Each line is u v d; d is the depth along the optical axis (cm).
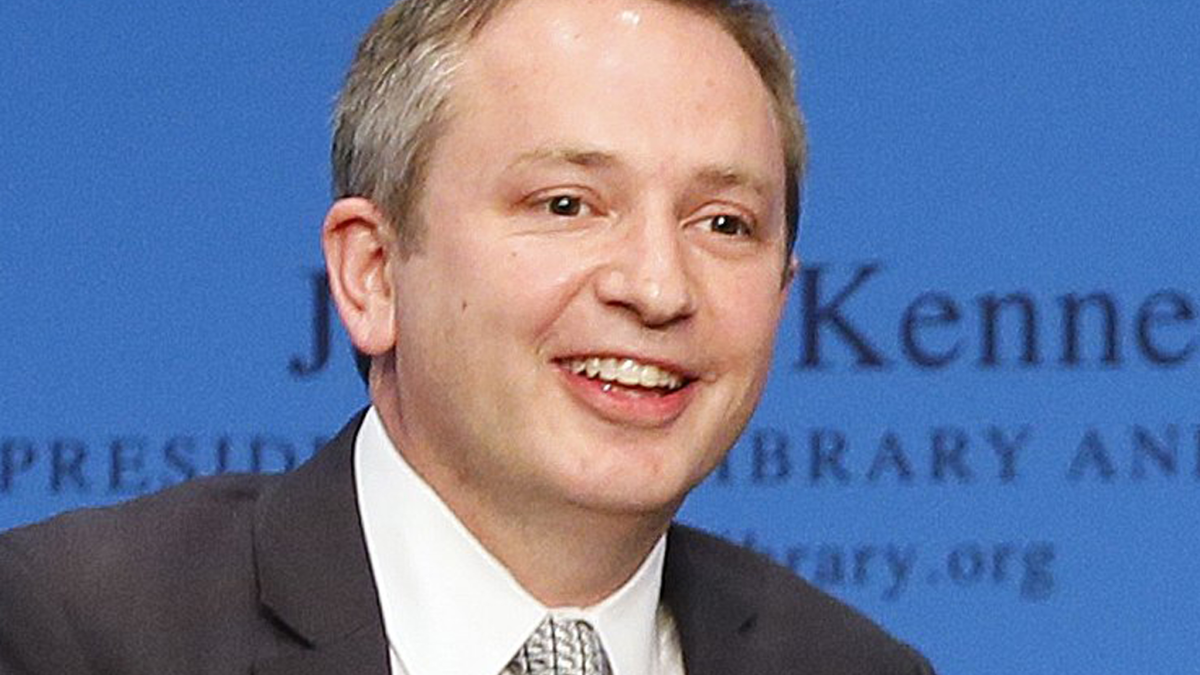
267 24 838
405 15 537
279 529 553
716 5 531
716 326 525
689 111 520
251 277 834
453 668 542
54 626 536
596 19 524
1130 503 808
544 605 546
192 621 541
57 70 839
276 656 537
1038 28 822
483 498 537
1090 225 816
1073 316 815
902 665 602
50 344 834
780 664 589
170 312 834
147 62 839
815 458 817
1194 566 805
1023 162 820
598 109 517
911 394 816
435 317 529
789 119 549
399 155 533
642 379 522
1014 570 810
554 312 518
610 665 548
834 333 820
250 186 834
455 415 530
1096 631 807
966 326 817
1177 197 814
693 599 584
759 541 816
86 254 836
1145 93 818
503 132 520
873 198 823
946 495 813
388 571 548
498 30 526
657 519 537
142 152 836
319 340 831
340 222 547
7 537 557
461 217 524
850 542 816
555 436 523
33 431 832
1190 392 808
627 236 518
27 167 838
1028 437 812
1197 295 812
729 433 536
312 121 835
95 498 830
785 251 555
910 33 826
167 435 831
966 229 820
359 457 561
